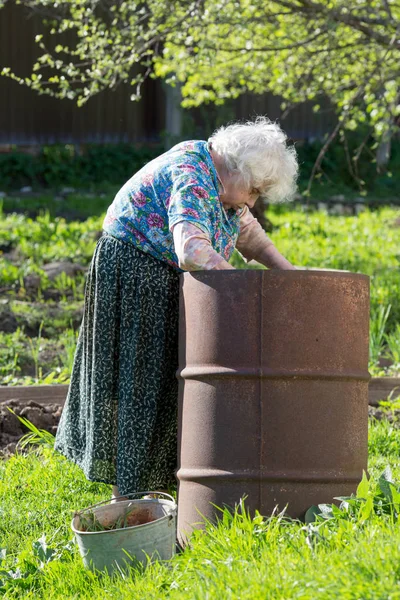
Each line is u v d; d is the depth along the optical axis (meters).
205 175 4.89
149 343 5.00
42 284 12.53
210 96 12.83
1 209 17.31
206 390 4.59
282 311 4.51
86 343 5.18
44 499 5.68
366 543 3.78
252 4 10.84
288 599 3.43
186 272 4.71
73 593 4.34
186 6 10.71
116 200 5.13
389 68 11.69
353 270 13.82
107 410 5.05
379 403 8.22
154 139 23.86
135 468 4.98
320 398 4.55
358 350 4.67
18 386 7.97
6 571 4.62
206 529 4.42
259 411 4.52
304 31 11.70
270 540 4.14
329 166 23.48
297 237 16.41
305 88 12.05
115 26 11.23
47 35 22.09
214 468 4.57
